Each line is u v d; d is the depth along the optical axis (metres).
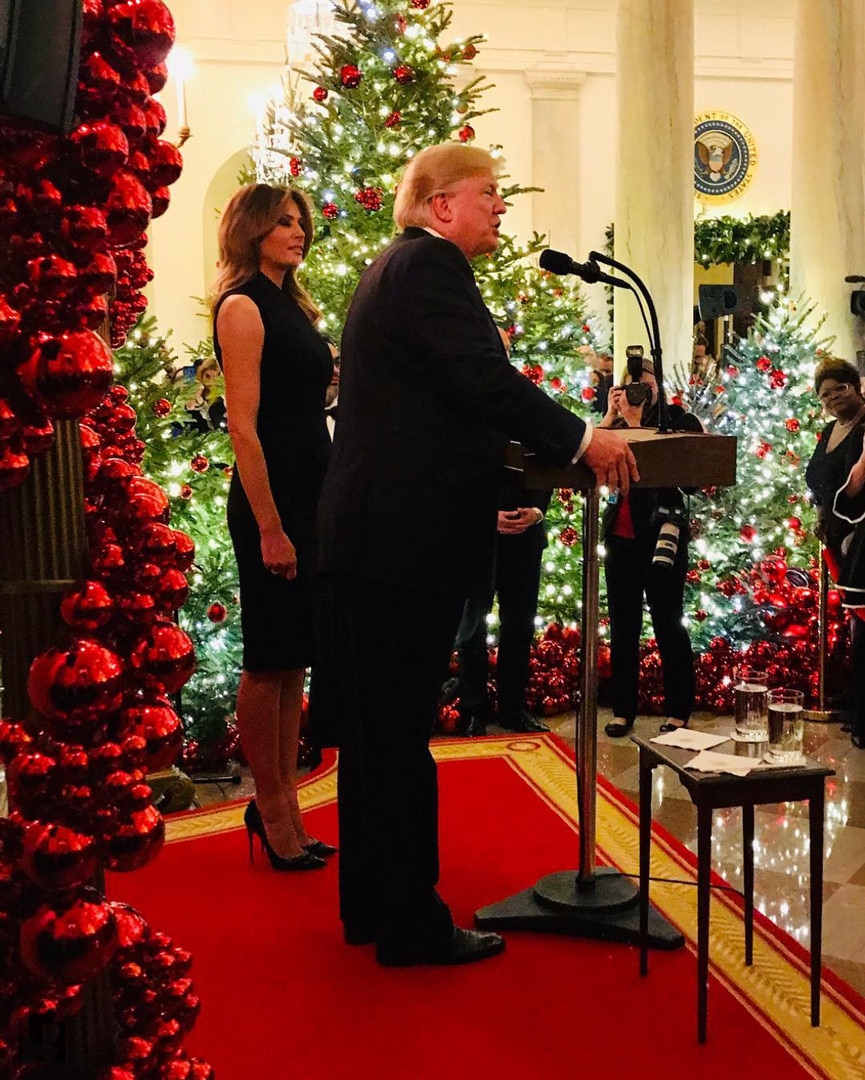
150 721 1.33
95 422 2.17
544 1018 2.47
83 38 1.31
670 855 3.48
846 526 4.79
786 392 6.88
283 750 3.37
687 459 2.55
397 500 2.50
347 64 5.36
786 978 2.66
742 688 2.48
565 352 6.00
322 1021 2.47
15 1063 1.36
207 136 12.55
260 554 3.10
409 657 2.58
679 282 8.10
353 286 5.33
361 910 2.82
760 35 14.14
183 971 1.55
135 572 1.39
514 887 3.20
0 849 1.32
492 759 4.45
